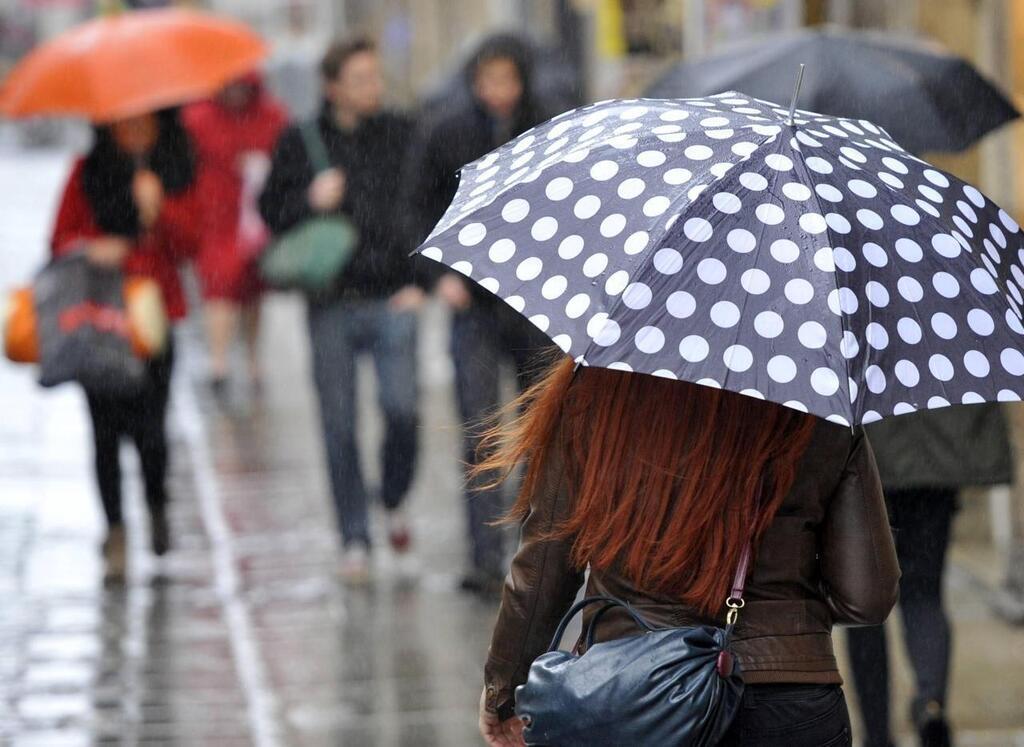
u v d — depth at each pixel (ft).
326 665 64.28
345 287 77.15
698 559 28.89
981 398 27.45
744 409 28.76
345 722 57.77
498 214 29.76
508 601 30.68
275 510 90.58
